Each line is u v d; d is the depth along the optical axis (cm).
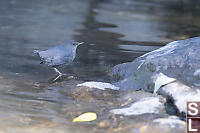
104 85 995
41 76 1091
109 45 1508
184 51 988
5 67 1152
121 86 1003
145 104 824
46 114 781
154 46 1503
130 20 2262
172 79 900
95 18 2266
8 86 961
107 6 2911
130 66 1070
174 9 2981
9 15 2175
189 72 923
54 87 986
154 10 2844
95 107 840
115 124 733
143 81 978
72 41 1137
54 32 1745
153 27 2033
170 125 715
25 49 1396
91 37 1664
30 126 707
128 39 1644
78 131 699
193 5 3325
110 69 1167
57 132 688
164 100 850
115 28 1939
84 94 931
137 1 3394
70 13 2419
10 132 670
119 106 848
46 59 1102
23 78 1053
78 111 812
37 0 2964
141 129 702
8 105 814
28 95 902
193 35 1802
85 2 3070
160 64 969
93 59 1295
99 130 707
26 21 2014
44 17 2194
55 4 2828
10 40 1536
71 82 1036
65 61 1123
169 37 1728
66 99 892
